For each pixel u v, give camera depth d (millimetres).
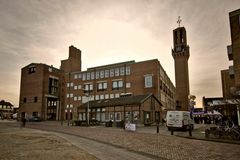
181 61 70250
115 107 45375
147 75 53812
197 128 30766
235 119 26656
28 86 75938
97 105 46000
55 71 79062
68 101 67562
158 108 50750
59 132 23750
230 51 27859
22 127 31938
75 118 64250
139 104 38500
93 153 10625
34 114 71938
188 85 71625
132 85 55562
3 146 12320
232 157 9805
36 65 75125
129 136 19109
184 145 13539
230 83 40906
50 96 75312
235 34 24422
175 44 72062
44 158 9031
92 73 63406
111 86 58844
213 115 49250
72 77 68062
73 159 8930
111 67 60000
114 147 12781
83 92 64000
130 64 57094
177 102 68375
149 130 27672
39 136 18141
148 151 11406
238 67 23734
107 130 26953
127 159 9375
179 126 25875
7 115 107375
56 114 77250
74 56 77250
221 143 14461
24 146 12391
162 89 58094
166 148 12367
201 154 10539
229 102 22203
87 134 21156
